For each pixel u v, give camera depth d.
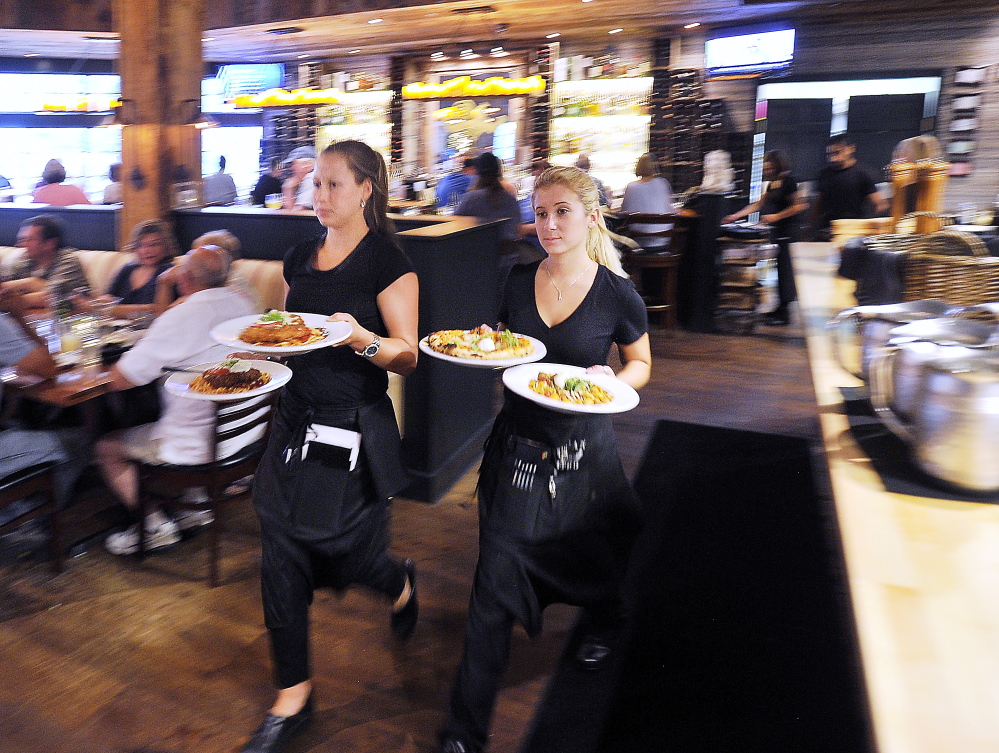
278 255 5.00
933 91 8.22
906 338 1.59
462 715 1.95
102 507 3.70
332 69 10.77
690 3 7.52
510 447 2.00
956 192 8.31
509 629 1.97
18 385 2.88
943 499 1.42
